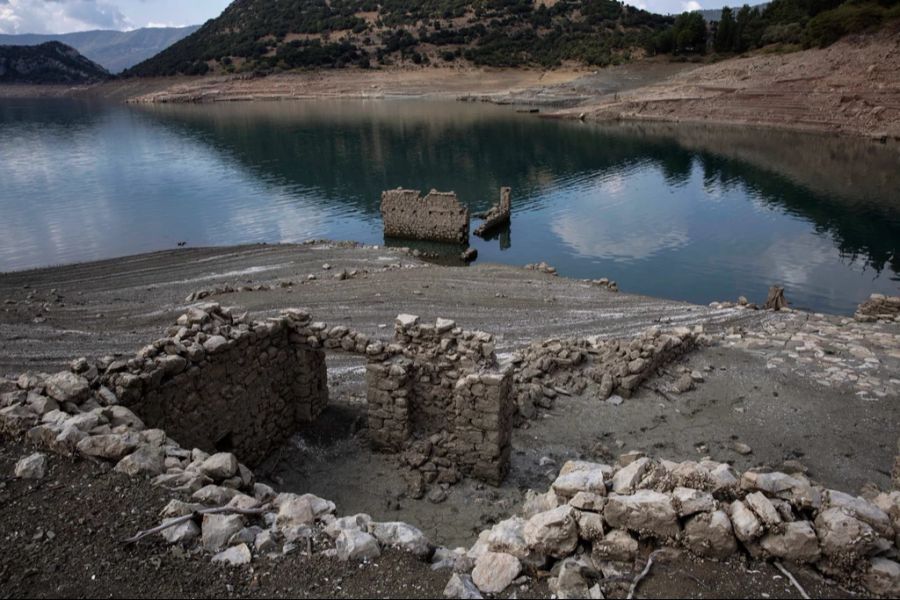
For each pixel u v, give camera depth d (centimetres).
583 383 1770
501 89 16500
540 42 19225
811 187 6347
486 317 2569
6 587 691
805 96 9838
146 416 1111
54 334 2122
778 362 1962
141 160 8244
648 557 716
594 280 3366
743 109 10594
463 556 770
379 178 7119
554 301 2845
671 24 19762
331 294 2788
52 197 6056
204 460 941
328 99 17375
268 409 1424
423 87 17300
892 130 8381
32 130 11694
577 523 751
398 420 1375
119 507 818
